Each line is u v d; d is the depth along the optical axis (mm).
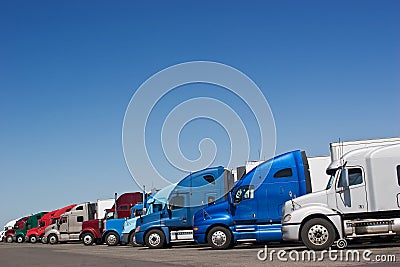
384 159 15484
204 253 17906
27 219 48062
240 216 19922
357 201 15453
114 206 35344
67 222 38188
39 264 16094
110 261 16109
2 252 25281
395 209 15227
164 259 15953
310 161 24359
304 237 15500
